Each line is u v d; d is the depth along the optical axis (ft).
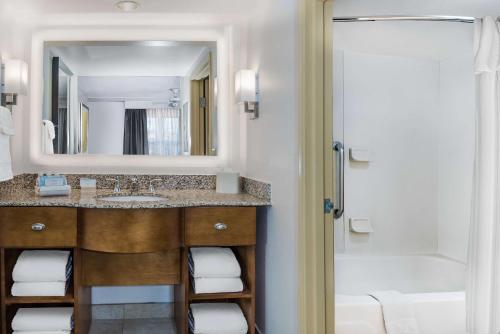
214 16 10.30
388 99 11.04
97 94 10.46
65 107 10.36
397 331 7.84
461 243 10.63
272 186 8.06
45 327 7.95
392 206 11.08
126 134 10.52
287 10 7.14
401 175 11.12
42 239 7.87
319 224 6.34
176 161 10.61
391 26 9.82
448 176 11.04
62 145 10.32
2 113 7.85
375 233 11.00
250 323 8.34
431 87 11.29
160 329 9.70
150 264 9.30
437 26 9.77
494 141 7.34
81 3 9.13
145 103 10.57
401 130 11.11
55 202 7.82
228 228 8.20
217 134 10.64
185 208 8.12
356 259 10.87
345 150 10.83
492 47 7.43
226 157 10.68
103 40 10.41
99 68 10.47
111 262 9.19
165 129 10.61
